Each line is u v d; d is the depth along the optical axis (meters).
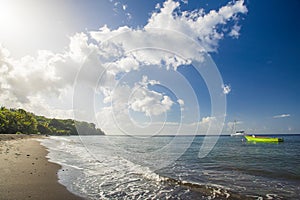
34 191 5.79
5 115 48.28
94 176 8.23
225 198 6.04
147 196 6.04
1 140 22.89
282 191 6.87
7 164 9.08
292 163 13.91
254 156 18.09
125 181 7.64
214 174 9.57
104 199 5.64
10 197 5.23
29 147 18.59
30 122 60.56
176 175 9.05
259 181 8.32
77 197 5.62
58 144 25.97
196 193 6.43
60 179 7.30
